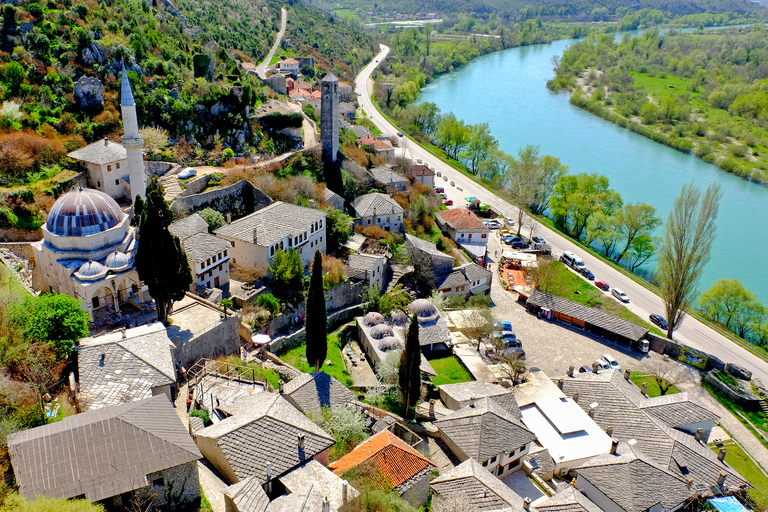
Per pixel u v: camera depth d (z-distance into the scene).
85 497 37.00
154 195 61.44
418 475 50.75
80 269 62.62
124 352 53.50
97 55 104.06
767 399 84.19
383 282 98.88
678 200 95.62
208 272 75.44
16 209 76.25
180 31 142.25
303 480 45.78
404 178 131.38
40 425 44.34
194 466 40.88
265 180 99.81
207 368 62.53
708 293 110.50
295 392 59.19
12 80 93.62
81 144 92.25
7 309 52.94
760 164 181.62
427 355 83.62
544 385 77.25
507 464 61.72
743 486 62.94
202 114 108.19
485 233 125.12
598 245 144.12
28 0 107.06
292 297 80.00
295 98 178.12
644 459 61.84
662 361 90.62
